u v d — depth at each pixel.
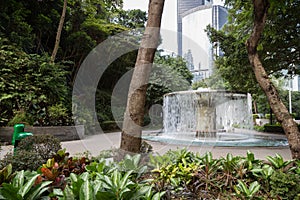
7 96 7.58
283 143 7.19
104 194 1.29
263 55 9.05
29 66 8.55
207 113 6.76
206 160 2.40
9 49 8.77
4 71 8.06
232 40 10.18
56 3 13.22
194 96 6.40
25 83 8.25
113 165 2.08
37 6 12.32
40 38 12.55
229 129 8.09
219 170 2.38
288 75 11.36
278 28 7.98
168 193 1.87
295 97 26.89
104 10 15.20
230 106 7.81
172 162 2.39
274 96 2.85
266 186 2.12
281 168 2.31
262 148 6.09
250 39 3.00
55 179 1.64
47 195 1.54
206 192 2.07
